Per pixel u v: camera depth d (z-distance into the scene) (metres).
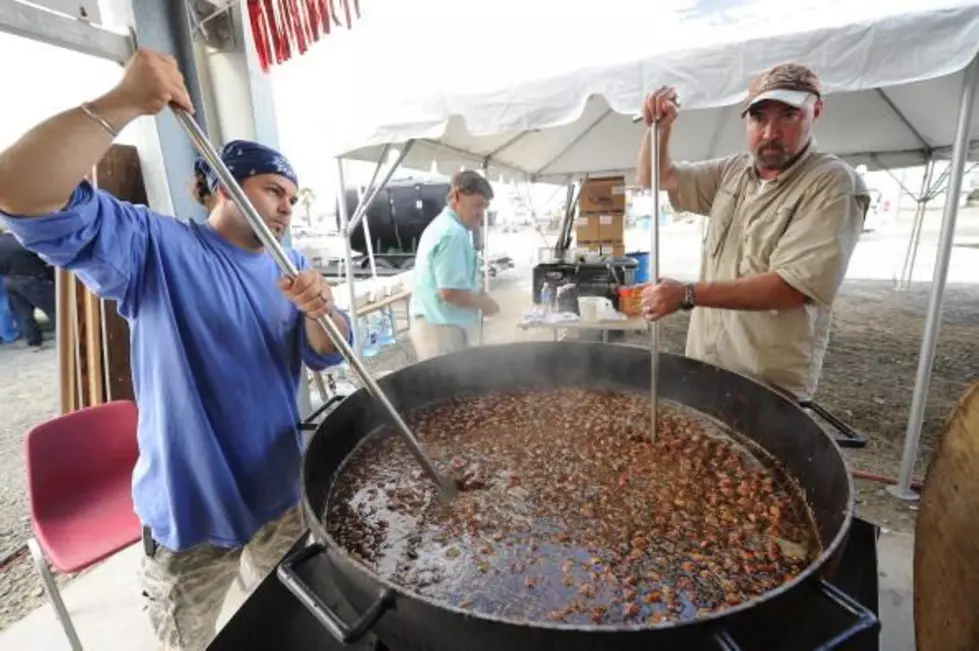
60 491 1.52
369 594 0.67
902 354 4.45
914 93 3.20
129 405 1.68
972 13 1.53
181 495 1.12
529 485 1.10
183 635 1.22
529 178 6.27
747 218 1.57
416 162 3.84
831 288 1.37
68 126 0.77
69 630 1.38
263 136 2.28
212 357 1.12
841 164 1.42
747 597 0.79
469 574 0.84
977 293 7.00
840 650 0.55
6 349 5.38
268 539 1.35
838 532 0.72
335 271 7.63
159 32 1.85
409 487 1.10
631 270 3.69
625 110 2.07
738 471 1.14
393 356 4.98
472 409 1.50
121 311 1.09
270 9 2.18
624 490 1.08
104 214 0.95
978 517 0.71
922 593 0.84
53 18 1.46
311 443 1.02
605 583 0.82
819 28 1.72
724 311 1.64
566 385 1.66
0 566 2.09
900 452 2.77
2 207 0.80
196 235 1.16
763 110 1.44
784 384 1.53
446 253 2.69
